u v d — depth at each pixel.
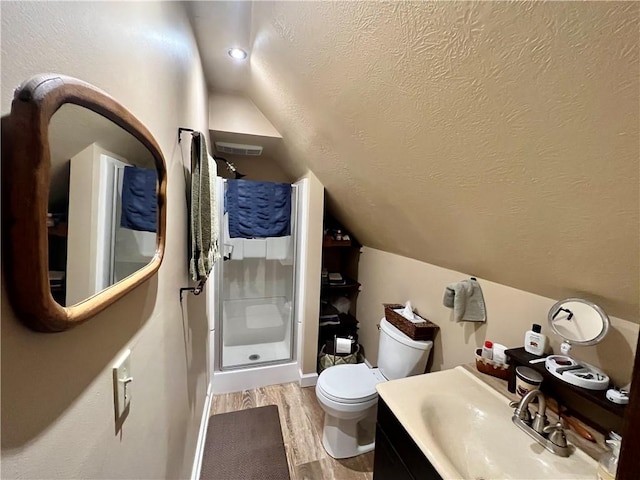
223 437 1.74
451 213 1.14
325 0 0.81
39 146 0.30
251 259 2.53
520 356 1.07
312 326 2.29
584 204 0.69
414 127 0.91
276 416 1.93
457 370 1.25
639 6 0.40
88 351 0.46
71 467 0.41
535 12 0.48
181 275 1.14
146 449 0.73
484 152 0.79
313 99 1.28
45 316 0.32
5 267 0.29
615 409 0.78
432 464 0.79
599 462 0.75
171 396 0.99
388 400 1.04
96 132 0.44
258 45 1.38
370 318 2.44
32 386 0.33
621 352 0.88
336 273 2.80
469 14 0.56
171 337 0.98
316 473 1.52
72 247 0.39
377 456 1.13
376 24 0.73
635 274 0.74
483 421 0.99
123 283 0.53
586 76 0.50
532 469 0.83
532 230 0.89
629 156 0.54
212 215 1.45
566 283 0.96
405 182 1.21
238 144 2.36
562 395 1.02
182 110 1.11
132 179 0.59
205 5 1.18
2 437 0.29
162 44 0.83
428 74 0.72
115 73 0.53
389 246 2.06
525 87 0.59
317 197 2.18
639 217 0.62
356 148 1.30
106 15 0.50
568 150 0.62
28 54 0.32
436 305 1.66
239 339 2.61
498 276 1.25
